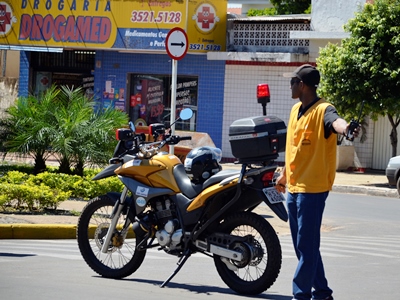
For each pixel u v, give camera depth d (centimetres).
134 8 2955
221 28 2956
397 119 2433
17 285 826
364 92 2303
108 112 1794
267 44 2936
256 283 809
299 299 723
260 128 788
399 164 2156
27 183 1582
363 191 2258
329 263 1058
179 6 2903
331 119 701
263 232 798
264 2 4919
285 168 754
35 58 3288
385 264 1062
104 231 927
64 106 1789
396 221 1667
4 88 3328
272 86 2892
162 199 875
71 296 775
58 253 1077
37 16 3077
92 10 3006
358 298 811
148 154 884
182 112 916
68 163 1781
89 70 3228
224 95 2961
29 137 1736
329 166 720
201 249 838
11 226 1238
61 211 1439
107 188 1616
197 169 844
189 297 794
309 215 716
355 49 2314
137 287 845
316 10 2848
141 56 3084
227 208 813
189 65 3003
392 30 2253
